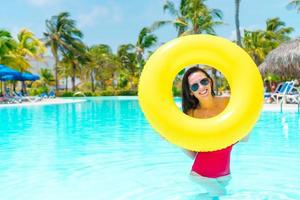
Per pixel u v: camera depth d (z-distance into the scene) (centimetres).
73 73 4697
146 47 4441
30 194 404
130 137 832
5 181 459
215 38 329
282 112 1312
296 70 1761
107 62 5006
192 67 365
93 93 4178
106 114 1474
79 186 432
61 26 4206
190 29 2784
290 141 739
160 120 312
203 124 312
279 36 4084
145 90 317
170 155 612
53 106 1953
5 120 1226
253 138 781
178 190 407
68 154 633
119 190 413
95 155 621
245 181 442
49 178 471
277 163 545
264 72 1883
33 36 3416
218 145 310
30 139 811
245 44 4072
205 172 366
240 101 313
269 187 416
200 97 362
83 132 925
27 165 549
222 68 326
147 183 439
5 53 2639
